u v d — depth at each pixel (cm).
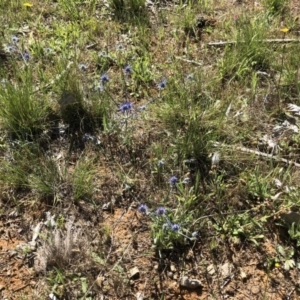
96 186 58
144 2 84
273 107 67
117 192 57
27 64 69
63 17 83
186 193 56
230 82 70
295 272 51
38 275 50
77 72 69
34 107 63
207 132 61
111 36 79
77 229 54
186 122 64
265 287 50
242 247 53
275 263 52
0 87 64
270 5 85
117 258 52
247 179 58
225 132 63
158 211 52
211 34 79
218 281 50
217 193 56
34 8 84
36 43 75
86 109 65
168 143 62
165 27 81
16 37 76
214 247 53
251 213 55
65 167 58
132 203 57
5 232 54
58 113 65
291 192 56
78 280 50
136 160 61
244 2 87
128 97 69
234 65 71
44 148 62
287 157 61
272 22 81
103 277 50
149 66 73
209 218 55
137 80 71
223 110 65
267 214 55
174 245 52
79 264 51
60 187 57
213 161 58
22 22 81
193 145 60
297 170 59
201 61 74
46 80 69
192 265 51
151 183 58
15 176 57
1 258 52
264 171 59
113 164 60
